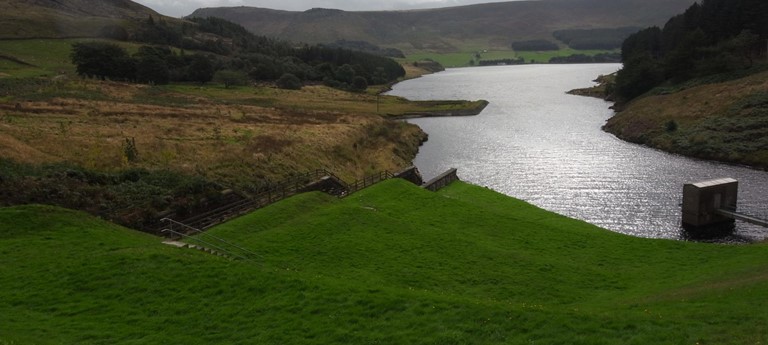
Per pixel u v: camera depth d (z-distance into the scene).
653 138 100.50
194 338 21.50
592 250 43.25
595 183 72.75
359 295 24.50
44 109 70.62
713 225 55.69
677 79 136.25
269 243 35.66
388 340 20.72
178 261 28.47
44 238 31.09
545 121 130.88
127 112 77.88
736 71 121.31
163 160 51.94
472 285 32.50
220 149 60.09
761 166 79.50
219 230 37.12
